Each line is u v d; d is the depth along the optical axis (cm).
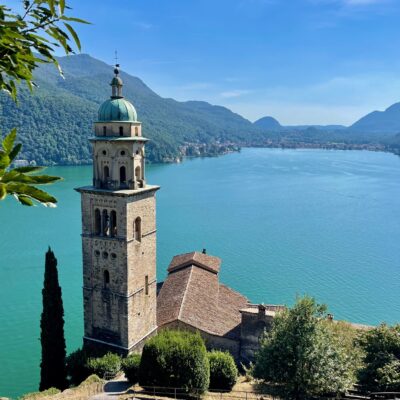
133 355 5262
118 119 5241
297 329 3906
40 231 14025
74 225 14838
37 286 9612
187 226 15425
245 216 17125
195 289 6881
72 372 5381
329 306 8862
